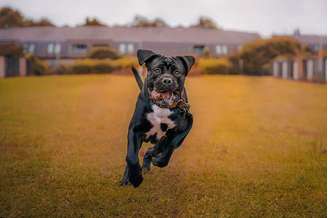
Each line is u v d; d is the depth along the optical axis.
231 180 3.27
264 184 3.28
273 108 3.69
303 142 3.53
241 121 3.57
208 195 3.18
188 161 3.31
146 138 2.50
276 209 3.16
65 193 3.10
